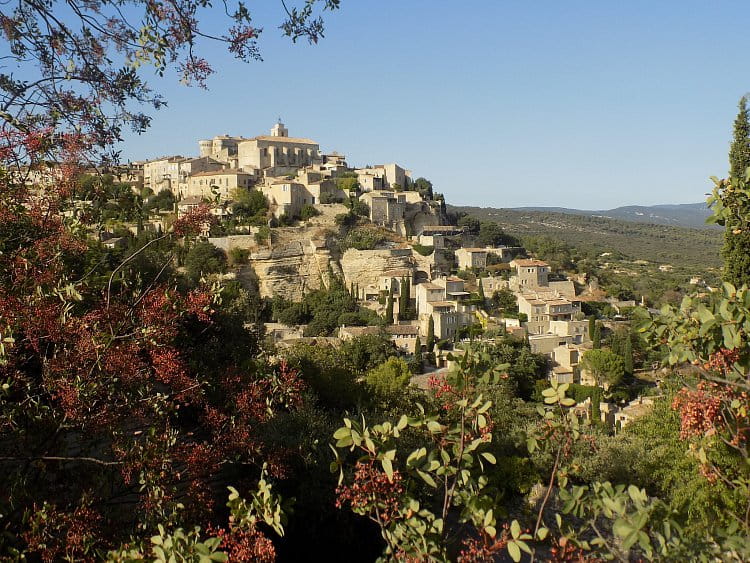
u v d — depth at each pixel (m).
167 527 14.34
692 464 26.81
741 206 12.41
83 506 13.55
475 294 121.06
